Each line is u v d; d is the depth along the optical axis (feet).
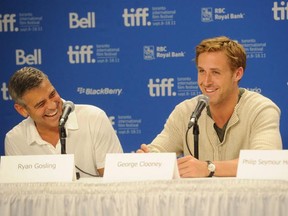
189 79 18.69
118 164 9.12
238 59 11.53
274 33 18.31
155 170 8.98
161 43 18.75
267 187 8.39
